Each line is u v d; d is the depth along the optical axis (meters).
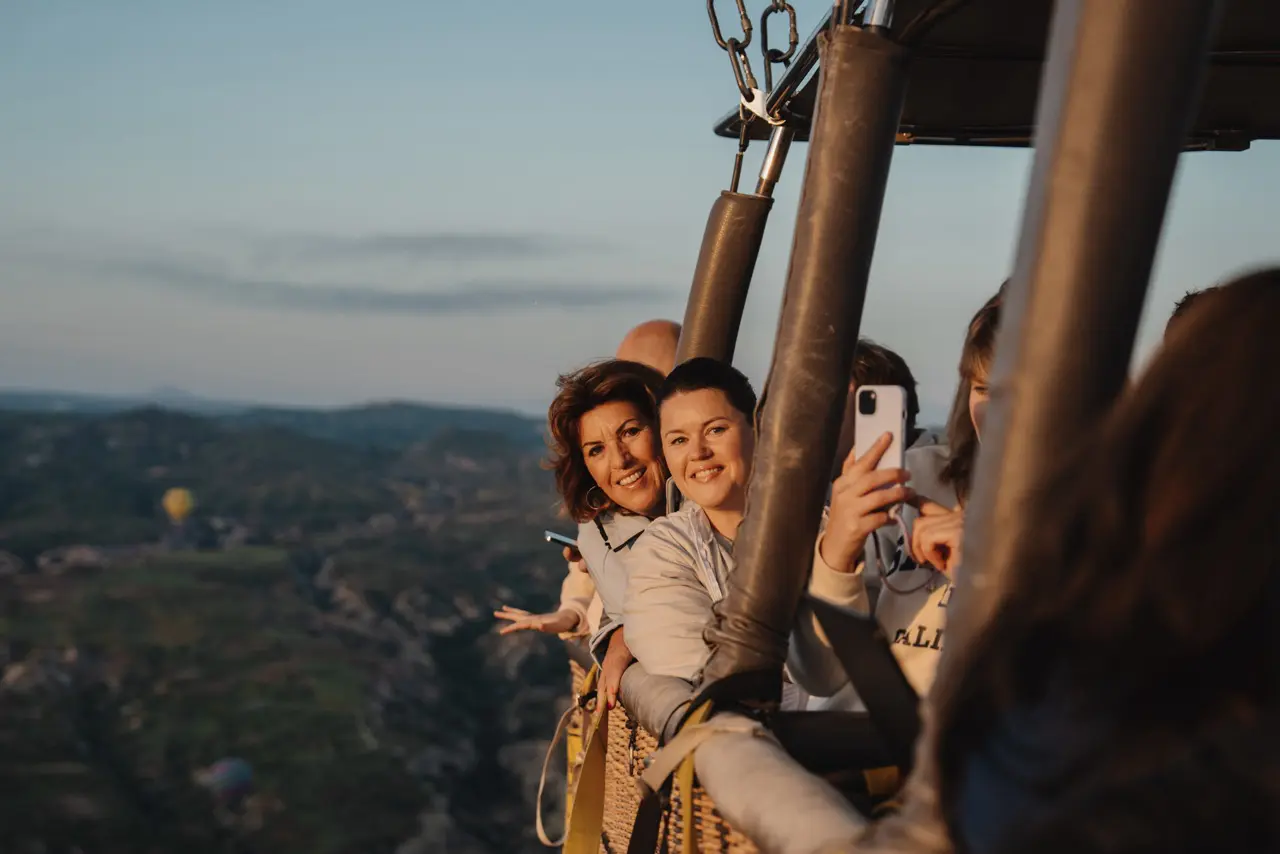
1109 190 1.25
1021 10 2.62
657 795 1.91
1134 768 0.87
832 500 1.86
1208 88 3.14
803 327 1.82
